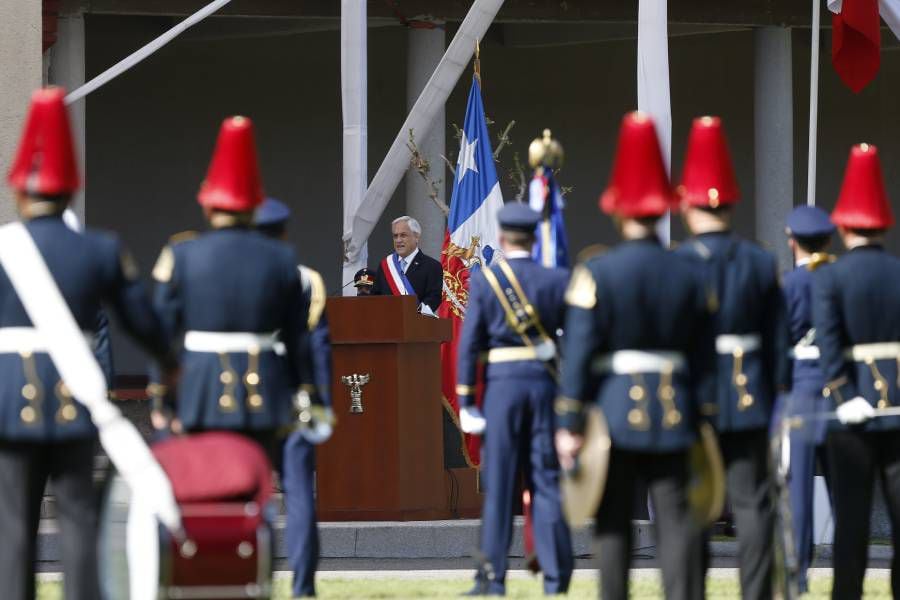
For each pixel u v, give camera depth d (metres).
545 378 32.72
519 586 35.53
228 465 22.31
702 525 23.70
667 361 23.62
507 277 32.62
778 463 27.95
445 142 96.25
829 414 29.05
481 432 32.94
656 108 49.38
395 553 45.12
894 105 99.44
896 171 99.38
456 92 97.56
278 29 92.88
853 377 29.05
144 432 66.88
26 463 24.03
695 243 28.08
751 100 99.06
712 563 42.59
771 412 27.98
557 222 36.38
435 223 83.19
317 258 97.88
